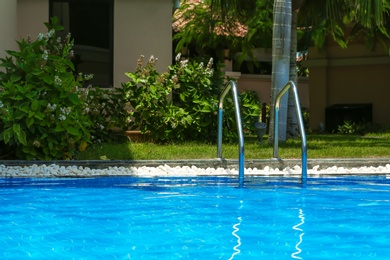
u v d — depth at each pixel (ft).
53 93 34.96
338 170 34.22
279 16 49.57
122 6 53.83
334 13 55.93
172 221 19.56
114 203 23.54
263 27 87.45
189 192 26.78
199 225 18.85
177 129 48.01
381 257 14.42
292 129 64.34
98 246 15.56
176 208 22.39
